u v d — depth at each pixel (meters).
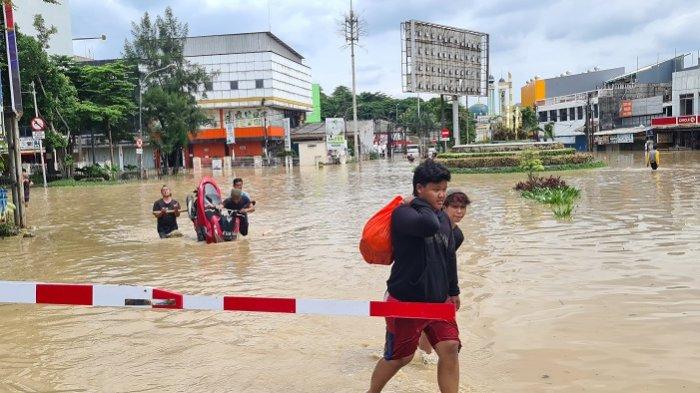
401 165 51.59
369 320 6.02
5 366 4.96
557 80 84.81
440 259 3.68
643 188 19.44
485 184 25.23
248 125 68.75
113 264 9.56
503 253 9.04
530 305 6.22
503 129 56.75
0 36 14.37
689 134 60.00
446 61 45.12
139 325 6.04
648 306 6.00
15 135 14.00
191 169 64.62
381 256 3.69
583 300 6.31
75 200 24.33
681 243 9.24
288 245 10.81
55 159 44.34
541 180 20.31
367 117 113.75
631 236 10.05
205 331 5.79
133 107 45.44
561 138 77.00
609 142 66.38
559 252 8.94
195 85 53.47
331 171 44.09
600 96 68.44
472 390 4.17
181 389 4.39
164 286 7.80
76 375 4.73
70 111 38.50
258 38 68.81
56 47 51.66
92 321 6.21
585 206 14.81
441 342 3.62
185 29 52.94
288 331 5.71
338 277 7.95
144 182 37.78
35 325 6.11
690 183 20.75
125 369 4.83
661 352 4.76
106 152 67.75
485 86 49.03
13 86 13.89
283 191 25.06
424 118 89.88
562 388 4.16
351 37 57.28
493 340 5.21
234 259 9.62
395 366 3.72
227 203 11.68
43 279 8.53
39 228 14.91
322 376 4.54
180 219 15.43
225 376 4.61
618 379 4.27
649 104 63.44
